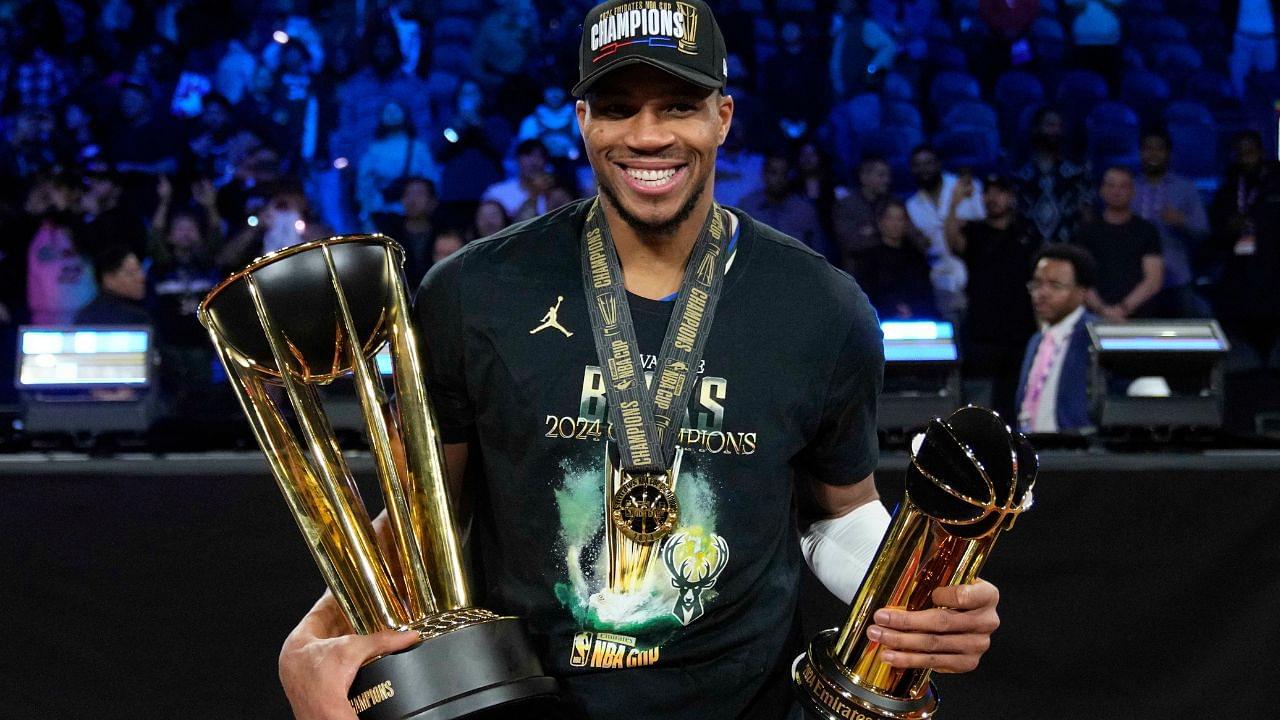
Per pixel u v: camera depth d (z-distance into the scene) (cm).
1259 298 592
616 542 146
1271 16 764
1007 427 133
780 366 149
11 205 623
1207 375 305
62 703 261
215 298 140
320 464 143
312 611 149
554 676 147
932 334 302
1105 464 265
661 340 151
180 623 262
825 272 154
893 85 704
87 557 262
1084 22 746
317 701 130
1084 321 372
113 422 296
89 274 578
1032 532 264
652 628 146
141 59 698
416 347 147
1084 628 264
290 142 672
